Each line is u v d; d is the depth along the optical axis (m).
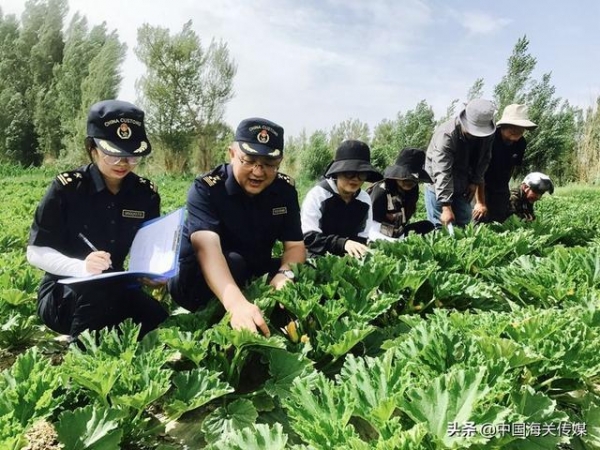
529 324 2.40
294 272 3.12
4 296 3.12
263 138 2.81
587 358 2.23
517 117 5.43
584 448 2.01
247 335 2.29
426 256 3.77
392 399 1.83
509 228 5.18
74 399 2.18
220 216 3.05
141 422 2.09
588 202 15.46
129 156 2.51
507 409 1.75
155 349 2.31
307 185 26.88
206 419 2.19
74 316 2.66
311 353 2.63
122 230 2.85
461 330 2.52
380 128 41.97
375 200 4.81
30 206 9.04
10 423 1.75
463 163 5.27
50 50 36.47
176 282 3.21
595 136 29.11
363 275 3.16
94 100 30.88
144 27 29.55
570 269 3.35
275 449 1.80
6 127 34.62
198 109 31.30
